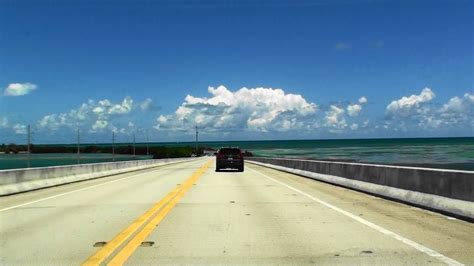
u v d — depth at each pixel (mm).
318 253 8945
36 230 11625
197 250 9250
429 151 103500
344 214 13898
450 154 84188
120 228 11820
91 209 15570
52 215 14227
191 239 10320
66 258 8719
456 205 13258
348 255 8773
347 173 23641
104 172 37094
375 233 10883
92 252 9172
